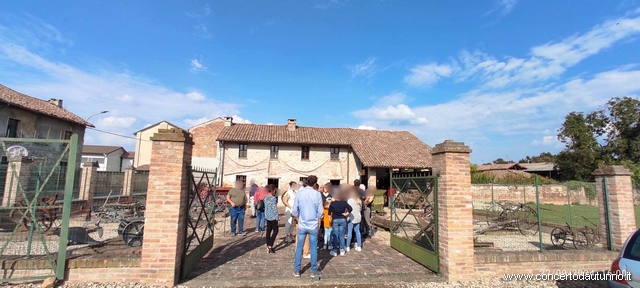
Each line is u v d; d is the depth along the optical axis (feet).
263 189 39.32
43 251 23.43
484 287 20.24
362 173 84.43
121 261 19.42
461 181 21.66
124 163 167.94
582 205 69.56
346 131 99.35
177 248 19.63
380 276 21.57
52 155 67.72
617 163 106.52
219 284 19.71
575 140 118.21
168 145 19.99
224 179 82.99
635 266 15.20
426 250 23.50
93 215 35.22
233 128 91.81
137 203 39.70
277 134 90.22
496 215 57.88
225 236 35.04
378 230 40.57
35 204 19.66
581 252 23.35
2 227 23.73
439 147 22.45
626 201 24.36
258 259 25.31
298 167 86.43
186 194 21.06
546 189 84.58
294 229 35.96
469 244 21.34
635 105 111.14
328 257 26.32
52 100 90.68
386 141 96.58
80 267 19.31
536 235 40.57
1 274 18.79
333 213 26.96
